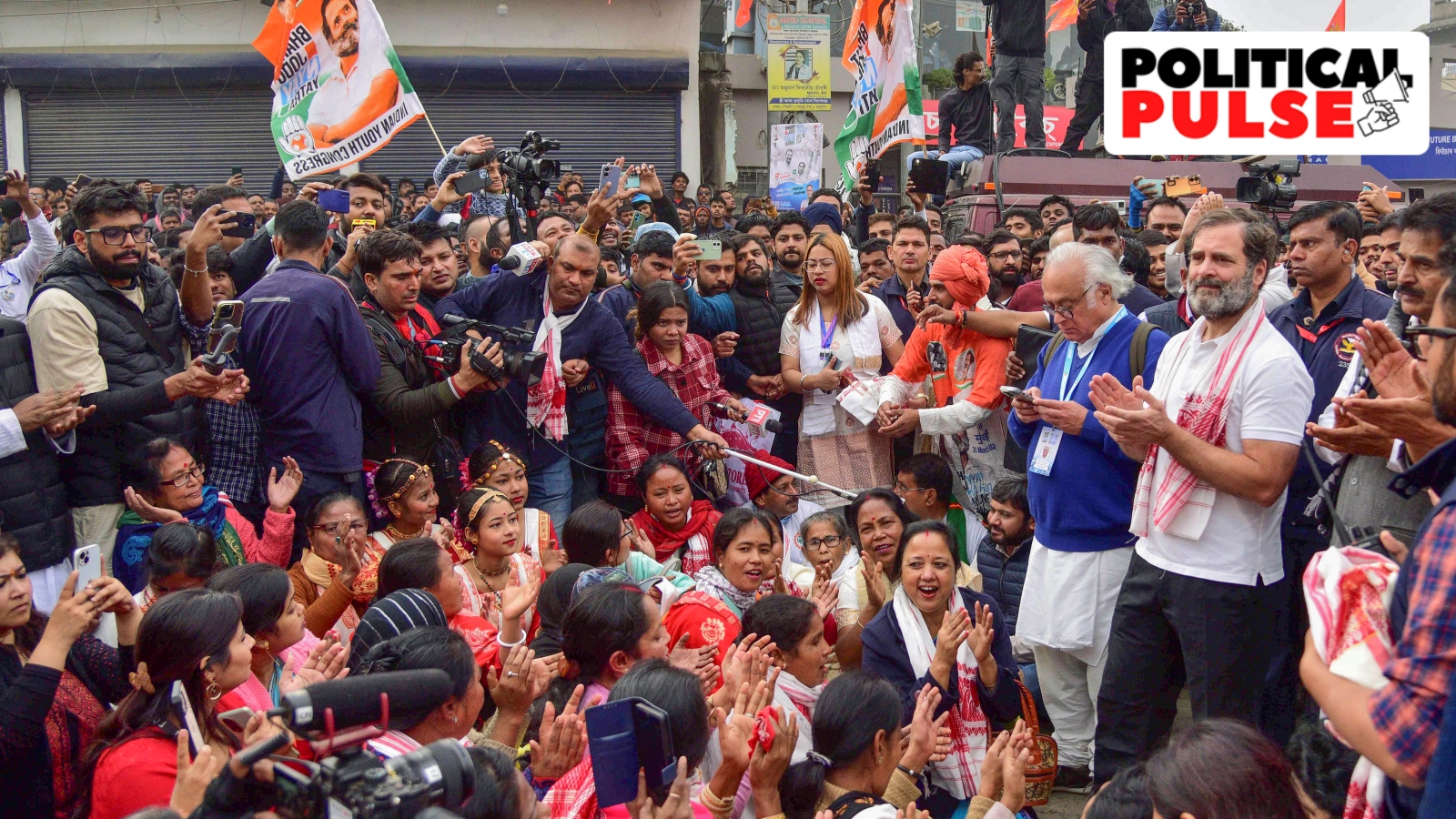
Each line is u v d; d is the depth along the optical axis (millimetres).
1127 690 3971
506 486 4867
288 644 3525
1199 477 3656
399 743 2625
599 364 5508
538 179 5816
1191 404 3756
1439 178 18719
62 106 14062
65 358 4395
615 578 3840
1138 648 3943
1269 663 3949
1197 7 10961
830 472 5934
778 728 3041
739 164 16312
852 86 16703
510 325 5332
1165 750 2398
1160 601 3865
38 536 4188
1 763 2885
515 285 5363
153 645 2885
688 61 14852
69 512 4422
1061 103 22000
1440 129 19094
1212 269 3682
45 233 6133
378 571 3994
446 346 5012
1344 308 4387
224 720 2693
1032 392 4309
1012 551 5312
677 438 5652
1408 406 2857
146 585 4113
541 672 3254
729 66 15922
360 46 6977
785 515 5832
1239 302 3678
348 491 4754
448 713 2852
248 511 4891
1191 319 5164
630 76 14648
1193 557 3756
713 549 4781
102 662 3367
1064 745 4555
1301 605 4520
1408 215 3443
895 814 2984
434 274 5648
